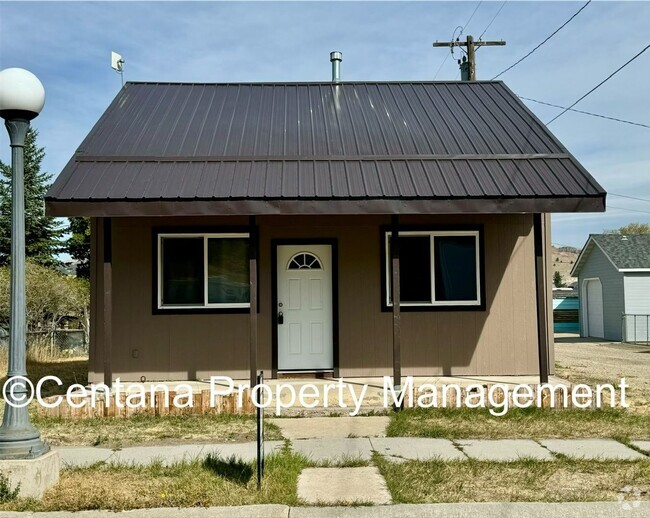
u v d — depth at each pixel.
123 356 10.75
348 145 10.53
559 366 15.04
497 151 10.26
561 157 10.02
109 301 9.45
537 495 5.66
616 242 28.06
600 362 16.50
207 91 13.12
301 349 11.02
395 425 8.20
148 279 10.83
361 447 7.27
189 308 10.85
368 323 11.02
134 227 10.88
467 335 11.04
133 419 8.72
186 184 9.20
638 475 6.20
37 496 5.58
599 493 5.71
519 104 12.38
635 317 25.83
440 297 11.10
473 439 7.63
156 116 11.62
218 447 7.30
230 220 11.01
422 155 10.10
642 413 8.81
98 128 10.92
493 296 11.09
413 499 5.56
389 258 11.09
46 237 29.06
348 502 5.52
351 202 8.91
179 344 10.83
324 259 11.12
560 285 70.38
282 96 13.02
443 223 11.10
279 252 11.07
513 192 9.05
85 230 30.44
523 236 11.19
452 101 12.73
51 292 19.09
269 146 10.45
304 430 8.07
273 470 6.24
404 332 10.99
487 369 11.02
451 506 5.37
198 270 10.98
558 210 9.04
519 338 11.09
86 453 7.08
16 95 5.79
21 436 5.71
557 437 7.72
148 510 5.36
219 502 5.51
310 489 5.87
